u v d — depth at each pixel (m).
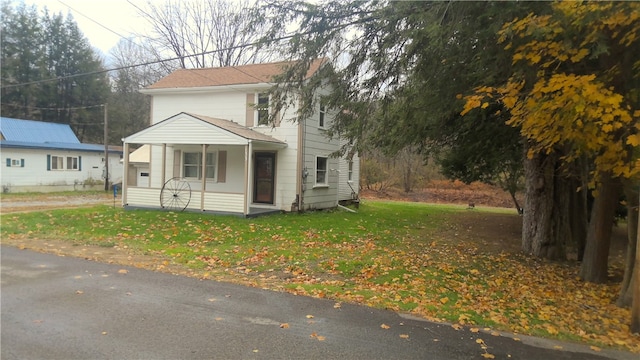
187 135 14.14
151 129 14.54
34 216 12.23
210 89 16.45
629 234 5.89
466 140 11.80
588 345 4.20
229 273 6.61
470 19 5.89
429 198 33.62
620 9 4.29
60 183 25.84
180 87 16.75
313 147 16.53
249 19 7.85
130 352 3.60
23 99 35.25
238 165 16.31
